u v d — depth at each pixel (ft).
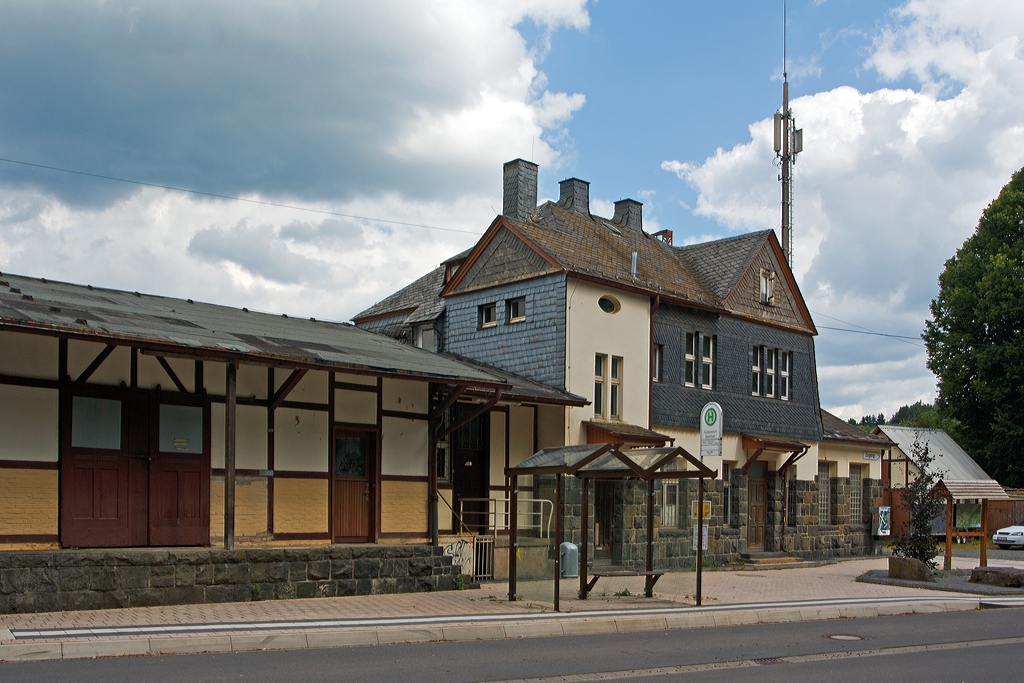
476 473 66.90
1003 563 89.20
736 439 83.97
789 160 142.20
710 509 79.92
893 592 62.44
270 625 37.09
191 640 33.04
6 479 40.81
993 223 141.49
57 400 42.73
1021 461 132.46
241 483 49.19
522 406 70.13
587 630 42.39
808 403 95.04
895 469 128.98
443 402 58.75
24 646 30.27
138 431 45.37
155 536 45.32
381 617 41.34
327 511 52.75
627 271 77.77
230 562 45.11
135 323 44.24
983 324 137.69
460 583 55.47
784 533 89.30
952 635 43.50
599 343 72.23
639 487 71.82
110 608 40.75
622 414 73.72
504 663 32.30
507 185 83.61
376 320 95.04
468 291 78.48
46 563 39.47
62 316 40.91
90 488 43.34
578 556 62.80
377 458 55.77
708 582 65.72
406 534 56.70
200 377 47.96
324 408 53.36
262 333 52.11
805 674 31.71
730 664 33.83
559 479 47.60
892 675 31.86
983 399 134.21
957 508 129.08
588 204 89.51
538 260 72.54
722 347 84.89
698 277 89.51
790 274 94.79
